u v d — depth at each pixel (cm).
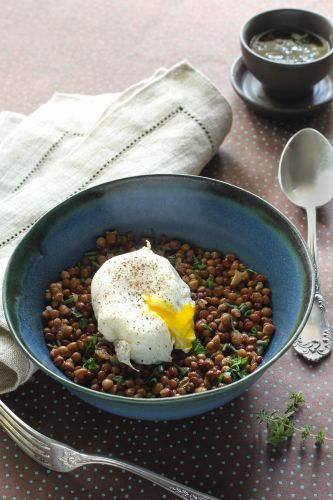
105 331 63
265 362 60
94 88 86
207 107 77
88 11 94
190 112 77
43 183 73
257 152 79
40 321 64
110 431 62
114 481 60
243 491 59
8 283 61
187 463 61
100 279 64
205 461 61
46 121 79
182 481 60
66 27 92
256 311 65
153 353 62
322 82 83
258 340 64
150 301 63
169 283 63
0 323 64
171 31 91
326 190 74
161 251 69
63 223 66
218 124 77
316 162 74
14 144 77
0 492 60
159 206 68
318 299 67
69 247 67
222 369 62
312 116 82
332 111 82
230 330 64
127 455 61
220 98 77
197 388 61
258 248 66
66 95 82
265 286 66
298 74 77
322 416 62
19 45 91
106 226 69
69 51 90
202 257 69
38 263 65
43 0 95
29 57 89
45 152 77
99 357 62
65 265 68
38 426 63
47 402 64
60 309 65
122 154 75
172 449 61
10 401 64
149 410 56
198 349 63
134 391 61
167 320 63
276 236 64
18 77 87
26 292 63
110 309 62
